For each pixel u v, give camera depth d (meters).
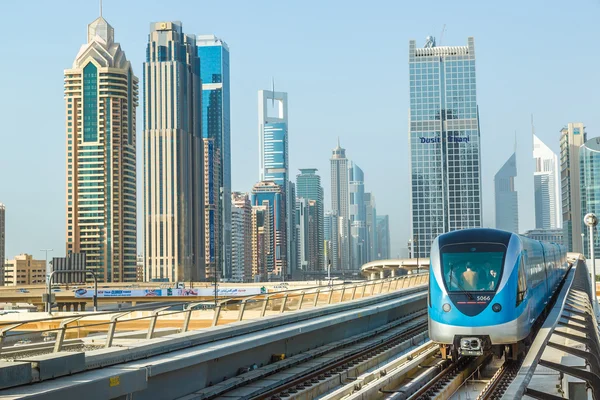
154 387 15.28
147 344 16.11
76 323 17.38
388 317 37.00
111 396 12.30
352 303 32.56
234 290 155.00
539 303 27.61
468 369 22.52
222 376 18.66
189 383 16.78
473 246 22.98
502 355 23.56
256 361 20.83
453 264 22.62
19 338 13.92
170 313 17.91
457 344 21.64
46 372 11.79
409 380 20.92
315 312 27.52
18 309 109.00
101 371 13.05
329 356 24.70
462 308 21.66
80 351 14.21
